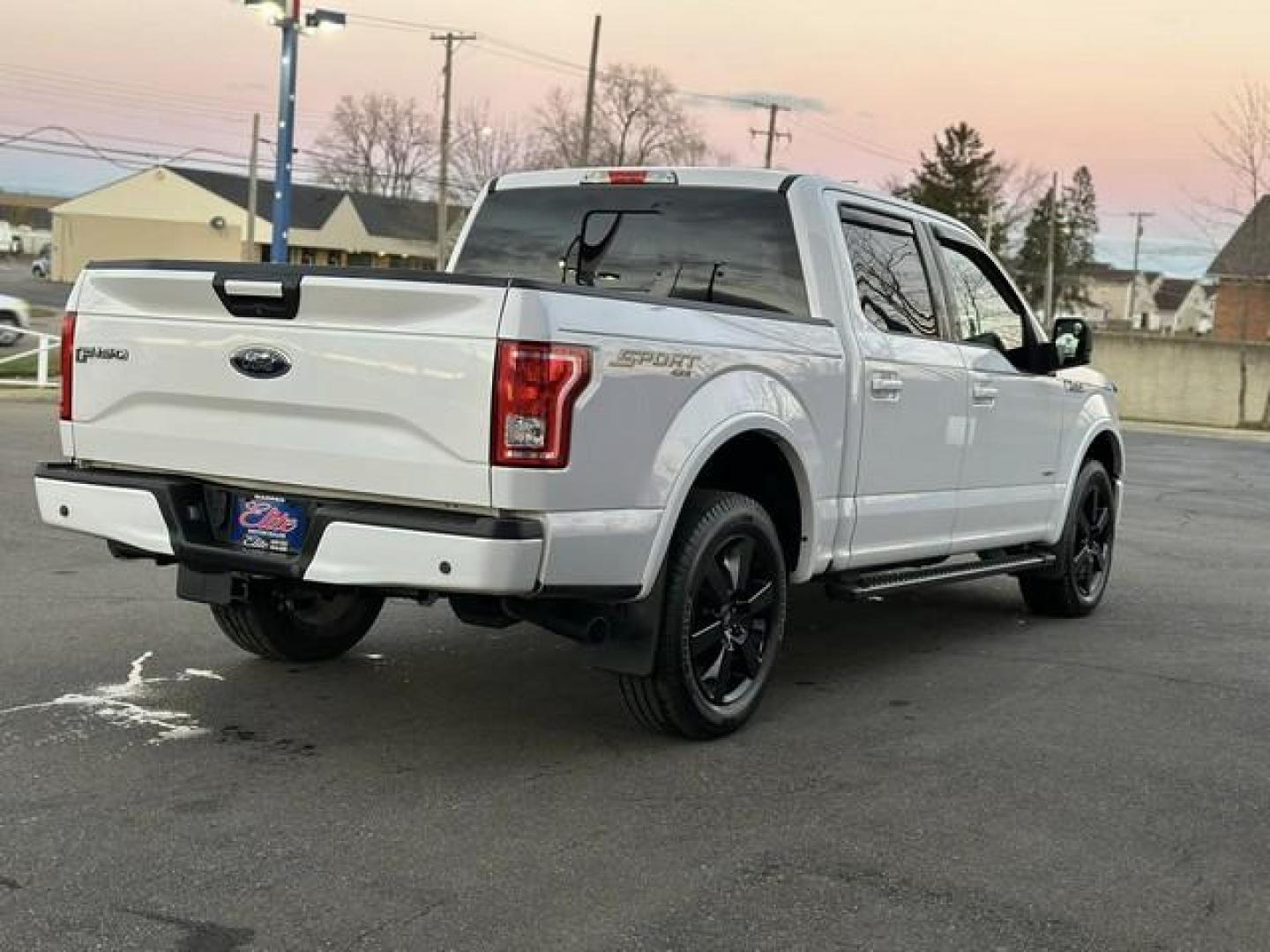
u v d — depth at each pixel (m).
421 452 4.18
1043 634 7.36
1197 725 5.50
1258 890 3.79
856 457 5.67
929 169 76.50
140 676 5.65
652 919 3.47
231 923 3.37
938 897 3.67
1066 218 92.12
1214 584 9.23
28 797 4.20
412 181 92.44
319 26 27.55
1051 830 4.21
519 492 4.07
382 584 4.20
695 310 4.75
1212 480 18.19
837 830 4.15
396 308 4.20
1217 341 35.06
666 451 4.55
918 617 7.79
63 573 7.70
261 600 5.61
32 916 3.38
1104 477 8.04
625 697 4.95
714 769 4.72
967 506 6.59
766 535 5.14
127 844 3.86
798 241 5.65
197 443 4.64
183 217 75.81
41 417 16.67
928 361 6.13
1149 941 3.44
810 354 5.32
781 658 6.61
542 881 3.69
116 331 4.79
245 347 4.46
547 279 6.31
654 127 73.00
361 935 3.33
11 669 5.68
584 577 4.30
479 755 4.79
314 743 4.86
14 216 136.12
